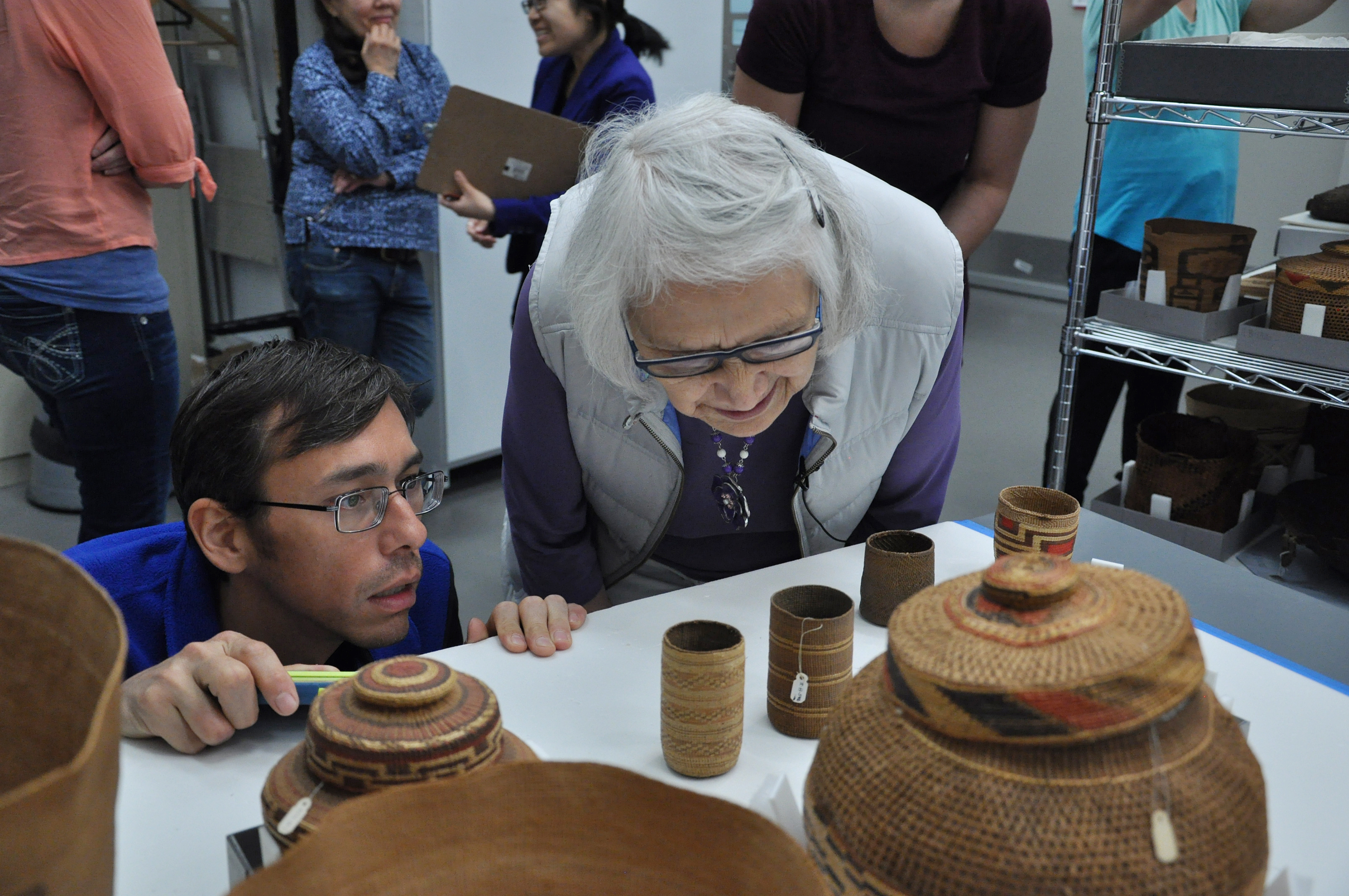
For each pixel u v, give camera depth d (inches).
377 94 101.6
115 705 15.6
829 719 23.0
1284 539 65.9
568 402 46.3
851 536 54.9
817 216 33.7
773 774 32.8
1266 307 72.1
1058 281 217.0
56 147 69.4
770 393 37.8
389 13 100.2
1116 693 18.7
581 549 52.5
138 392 77.0
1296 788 32.1
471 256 124.4
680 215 32.0
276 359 39.4
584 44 96.7
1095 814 18.3
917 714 19.9
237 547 40.2
